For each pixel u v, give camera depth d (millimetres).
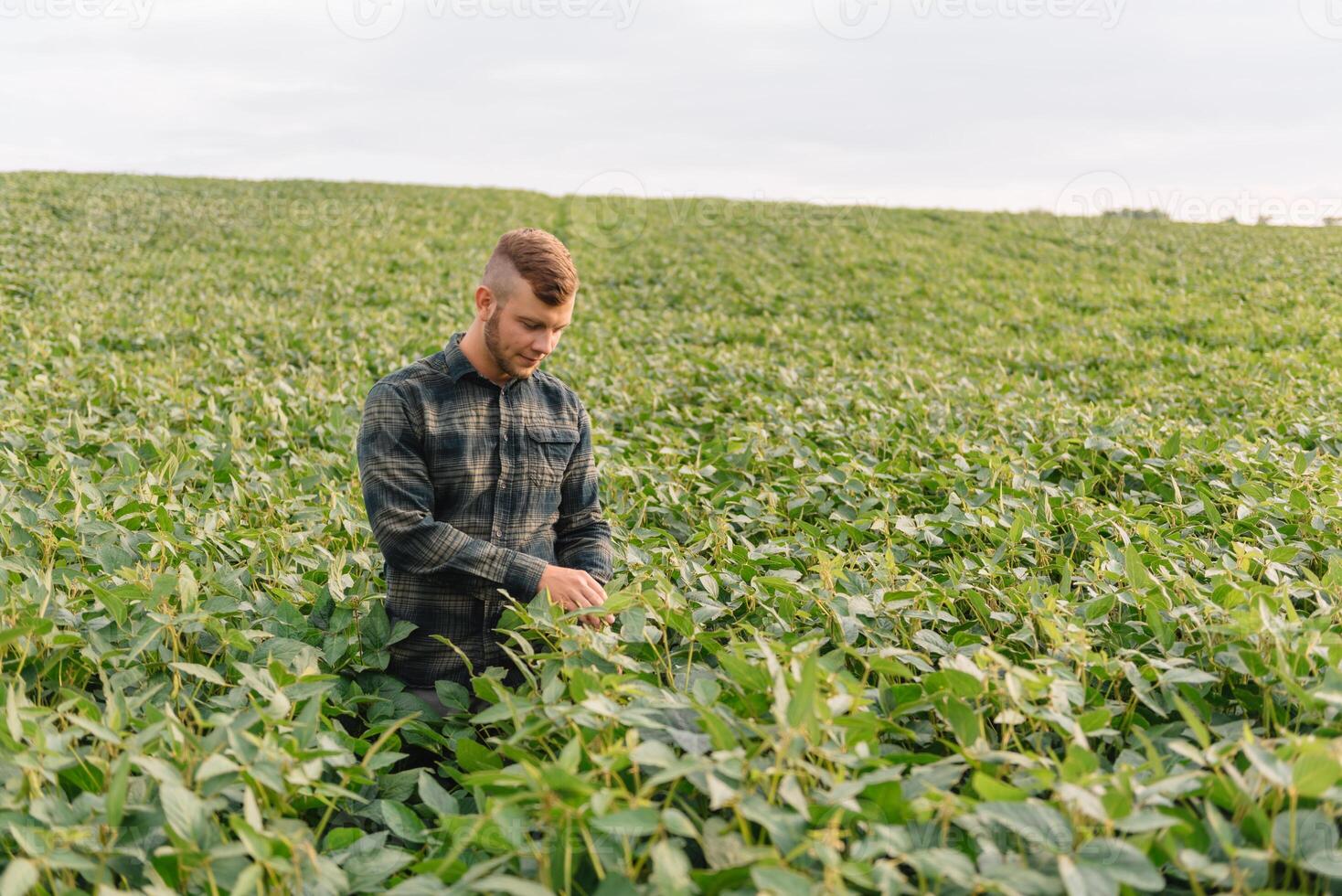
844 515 4148
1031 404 6797
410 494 2385
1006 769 1820
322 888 1588
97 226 20469
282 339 9734
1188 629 2426
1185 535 3721
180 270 16203
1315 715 1923
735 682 1946
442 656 2492
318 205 25656
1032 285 17906
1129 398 8312
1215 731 2006
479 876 1519
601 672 2176
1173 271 19219
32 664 2219
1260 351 12555
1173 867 1557
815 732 1570
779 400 7266
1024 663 2396
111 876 1591
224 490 4129
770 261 20156
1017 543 3277
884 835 1473
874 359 11750
